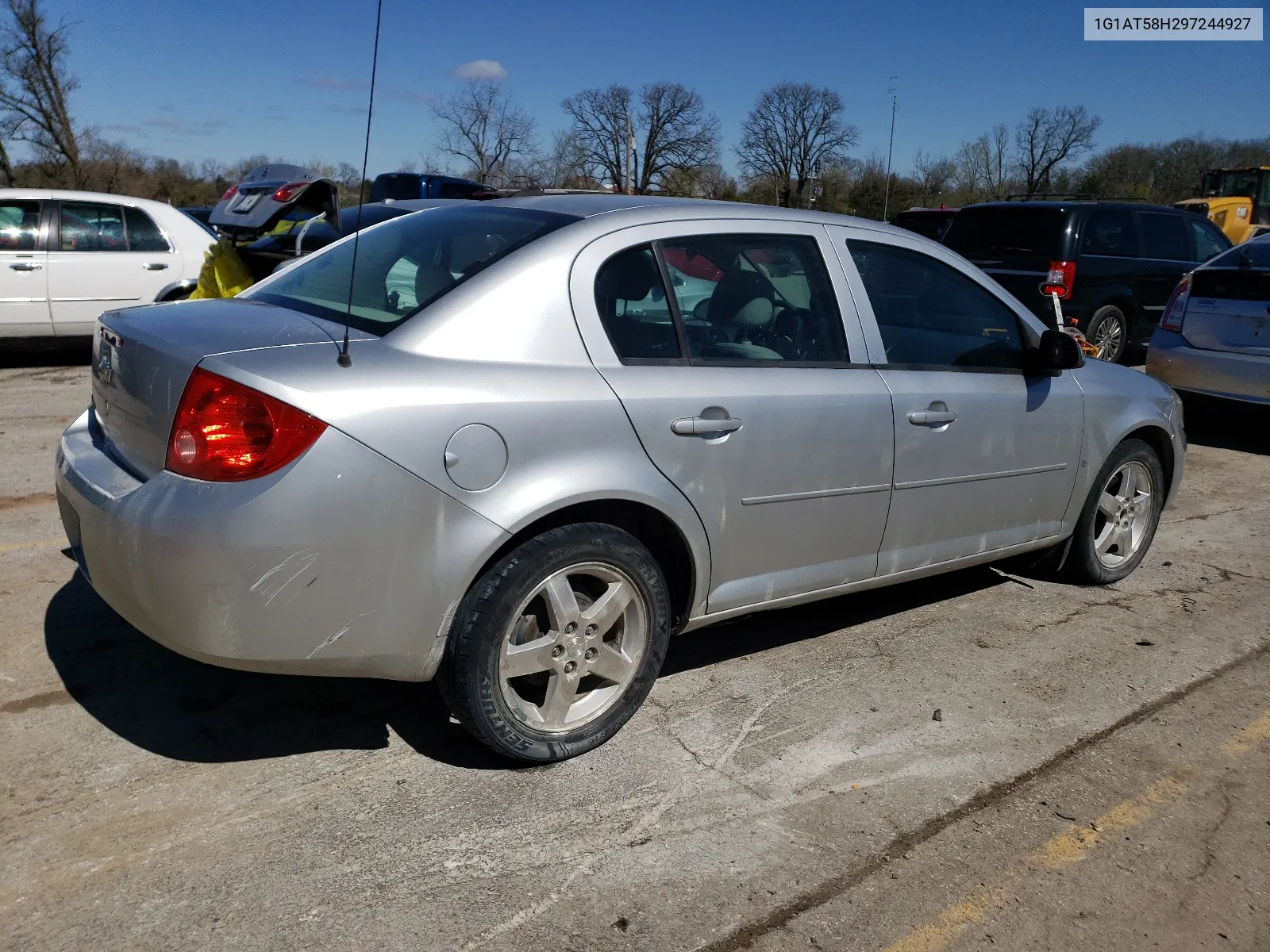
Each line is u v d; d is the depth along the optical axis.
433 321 2.85
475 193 16.80
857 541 3.73
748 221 3.52
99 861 2.61
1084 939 2.52
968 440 3.98
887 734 3.45
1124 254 10.93
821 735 3.42
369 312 3.04
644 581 3.15
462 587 2.80
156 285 10.23
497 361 2.87
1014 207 10.97
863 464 3.63
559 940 2.41
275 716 3.35
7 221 9.66
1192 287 8.18
